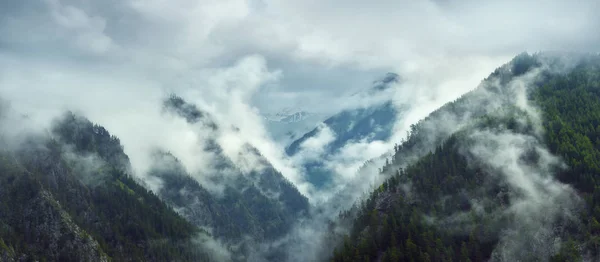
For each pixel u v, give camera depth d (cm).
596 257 18462
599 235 19012
